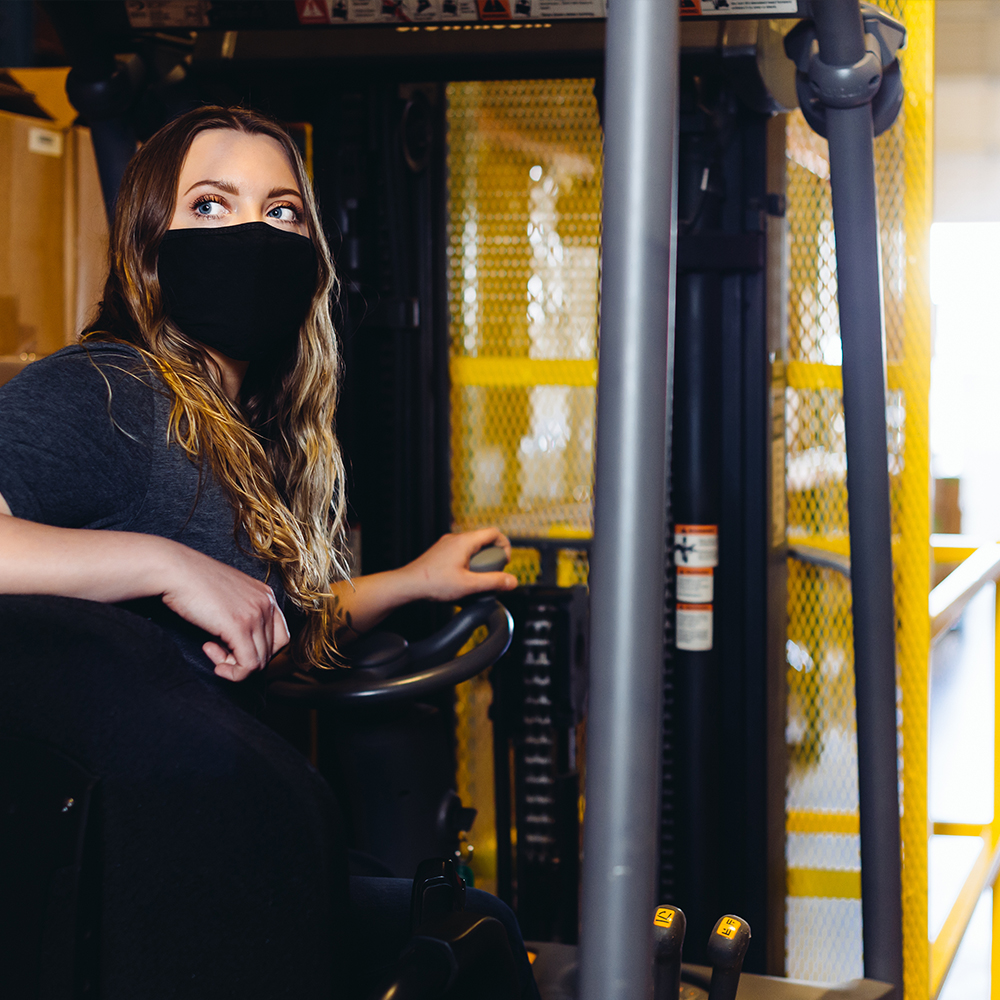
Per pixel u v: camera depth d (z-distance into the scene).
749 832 1.94
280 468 1.27
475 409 2.40
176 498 0.97
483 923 0.87
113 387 0.94
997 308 8.81
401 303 2.06
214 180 1.09
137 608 0.96
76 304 2.08
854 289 1.50
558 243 2.35
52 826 0.75
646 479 0.77
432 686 1.43
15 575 0.82
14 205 1.98
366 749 1.58
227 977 0.76
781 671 2.02
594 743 0.78
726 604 1.92
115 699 0.75
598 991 0.76
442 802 1.64
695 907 1.88
